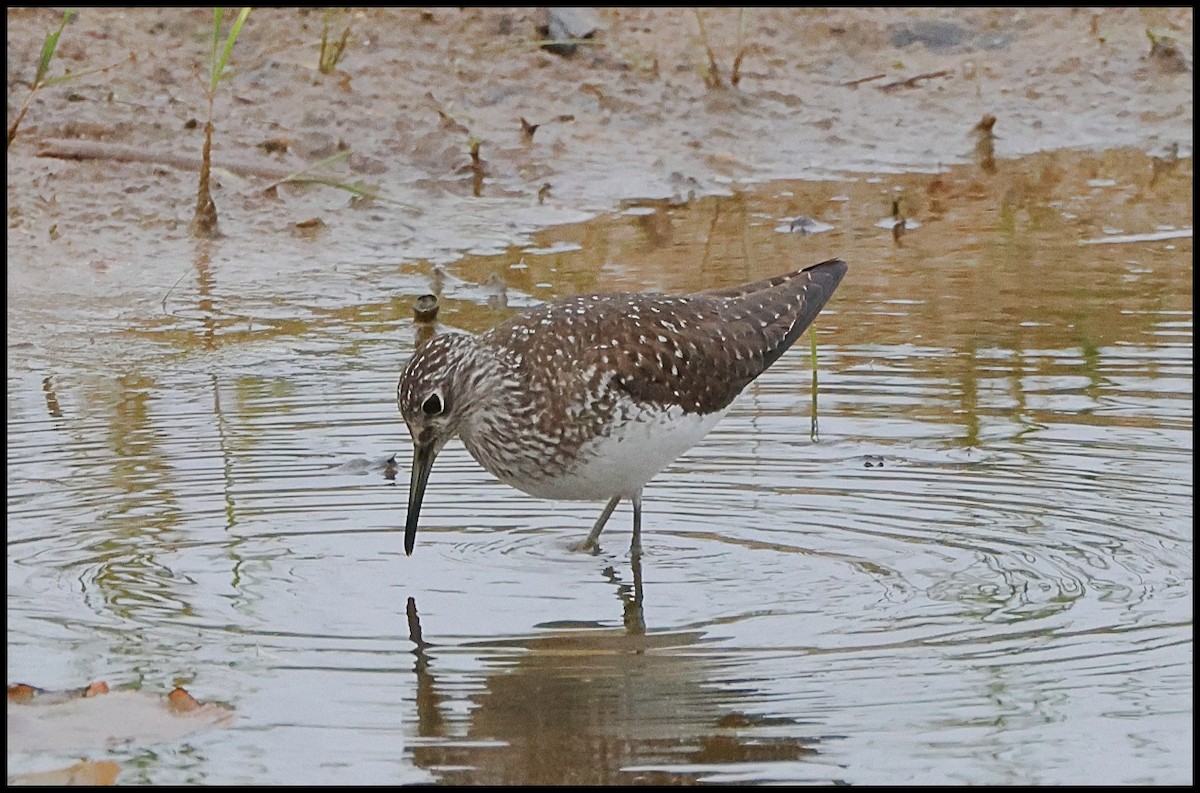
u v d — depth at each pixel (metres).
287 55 23.67
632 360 11.99
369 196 20.59
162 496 12.57
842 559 11.38
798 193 22.77
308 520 12.23
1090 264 19.17
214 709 9.06
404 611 10.61
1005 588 10.80
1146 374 15.15
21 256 18.86
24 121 21.11
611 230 20.92
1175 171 23.73
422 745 8.75
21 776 8.36
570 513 12.75
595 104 24.52
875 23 27.56
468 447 12.45
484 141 23.08
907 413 14.32
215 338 16.94
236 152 21.55
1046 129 25.50
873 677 9.53
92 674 9.52
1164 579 10.87
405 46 24.56
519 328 12.29
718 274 18.72
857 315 17.23
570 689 9.41
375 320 17.58
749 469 13.20
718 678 9.53
